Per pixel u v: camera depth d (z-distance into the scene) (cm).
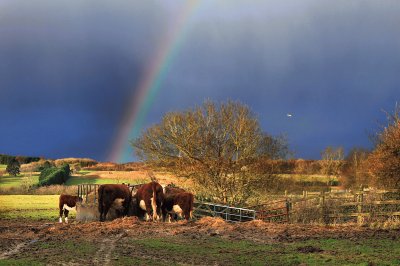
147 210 2645
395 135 2905
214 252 1588
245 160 3706
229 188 3703
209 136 3734
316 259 1441
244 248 1666
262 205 3191
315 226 2272
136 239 1875
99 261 1440
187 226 2233
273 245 1727
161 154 3769
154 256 1521
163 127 3762
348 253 1545
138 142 3822
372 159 2930
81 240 1853
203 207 3531
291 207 2717
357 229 2142
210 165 3688
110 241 1825
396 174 2808
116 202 2639
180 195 2631
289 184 3941
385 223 2305
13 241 1828
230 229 2103
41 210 3594
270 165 3778
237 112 3747
